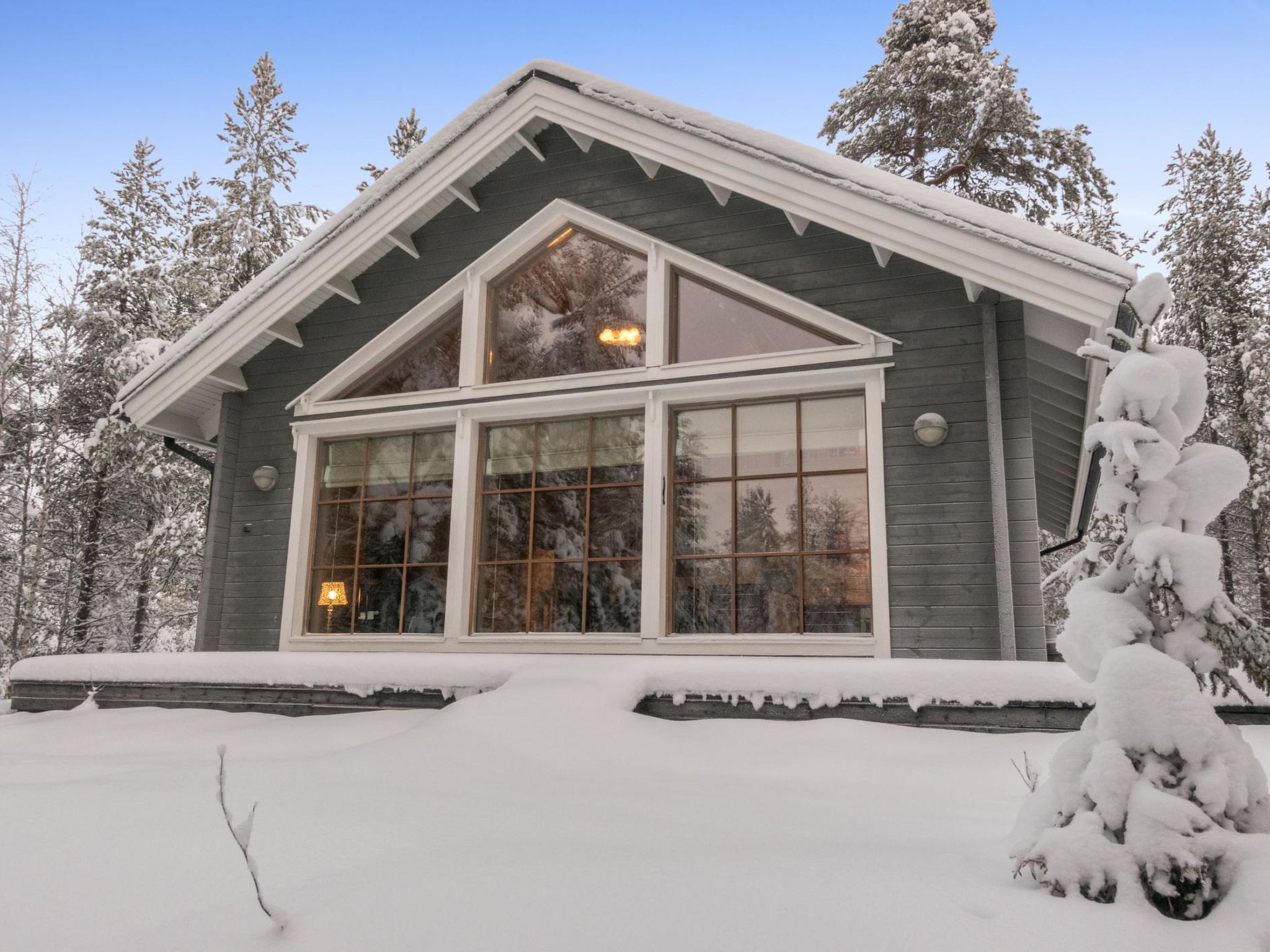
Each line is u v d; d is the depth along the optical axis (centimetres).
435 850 254
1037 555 600
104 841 260
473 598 730
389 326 806
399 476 786
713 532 673
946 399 636
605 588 692
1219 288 2025
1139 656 229
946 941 188
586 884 219
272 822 279
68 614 1780
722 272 709
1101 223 2084
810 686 475
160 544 1689
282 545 800
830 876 223
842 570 638
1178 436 269
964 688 451
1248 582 1952
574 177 784
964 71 1722
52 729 572
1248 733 392
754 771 400
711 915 201
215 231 2086
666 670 504
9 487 1780
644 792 345
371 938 196
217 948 197
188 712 604
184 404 862
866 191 615
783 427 677
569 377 731
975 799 344
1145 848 209
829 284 682
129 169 2258
